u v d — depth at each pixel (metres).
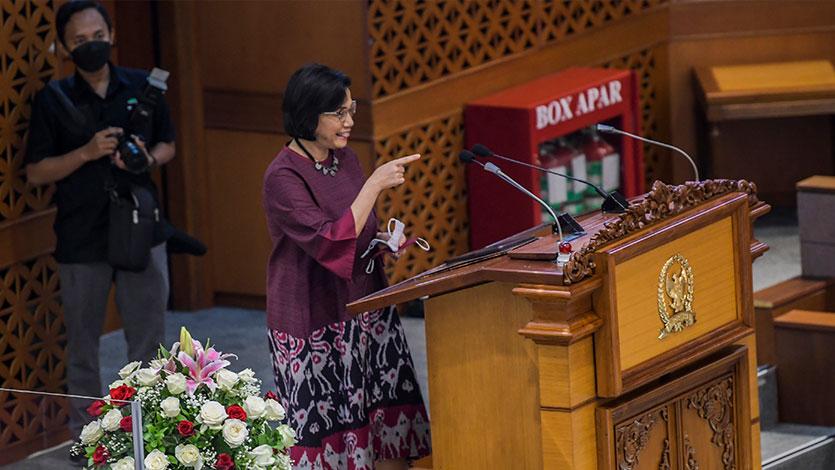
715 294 11.25
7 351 15.78
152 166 15.45
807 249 17.89
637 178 21.44
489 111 19.59
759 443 12.00
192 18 19.77
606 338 10.14
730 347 11.64
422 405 12.69
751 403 11.86
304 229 11.87
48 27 15.56
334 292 12.20
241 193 20.05
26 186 15.47
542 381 10.18
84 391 15.63
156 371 10.28
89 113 15.23
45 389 15.85
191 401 10.18
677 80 23.28
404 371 12.60
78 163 14.98
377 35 18.83
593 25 21.98
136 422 9.50
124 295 15.69
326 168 12.24
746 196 11.48
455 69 19.86
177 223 20.27
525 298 10.11
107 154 15.02
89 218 15.30
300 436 12.14
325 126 11.98
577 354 10.11
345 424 12.25
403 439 12.63
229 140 19.95
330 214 12.13
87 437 9.60
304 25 19.09
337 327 12.22
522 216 19.55
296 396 12.14
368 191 11.80
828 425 16.45
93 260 15.37
